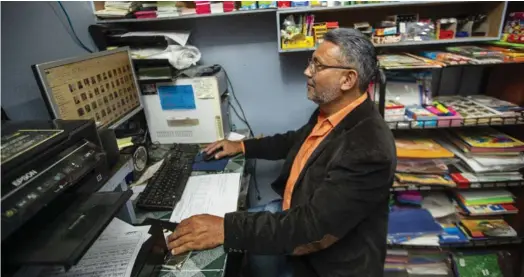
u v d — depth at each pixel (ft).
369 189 2.74
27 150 1.74
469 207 5.03
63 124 2.21
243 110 5.82
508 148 4.59
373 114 3.22
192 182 3.82
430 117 4.36
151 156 4.58
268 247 2.72
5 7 3.27
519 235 4.96
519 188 5.00
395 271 5.29
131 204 2.94
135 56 4.50
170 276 2.42
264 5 4.45
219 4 4.47
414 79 4.87
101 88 3.73
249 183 6.00
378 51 5.05
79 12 4.36
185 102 4.80
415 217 5.08
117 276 2.13
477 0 4.24
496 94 5.19
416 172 4.78
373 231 3.10
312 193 3.04
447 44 5.05
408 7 5.02
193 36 5.32
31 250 1.59
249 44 5.34
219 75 4.90
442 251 5.35
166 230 2.95
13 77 3.35
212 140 5.05
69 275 2.15
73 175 1.92
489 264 5.18
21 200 1.57
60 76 3.07
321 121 3.66
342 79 3.17
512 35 4.51
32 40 3.60
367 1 4.32
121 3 4.47
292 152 4.09
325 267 3.15
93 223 1.79
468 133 5.04
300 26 4.54
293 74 5.50
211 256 2.63
